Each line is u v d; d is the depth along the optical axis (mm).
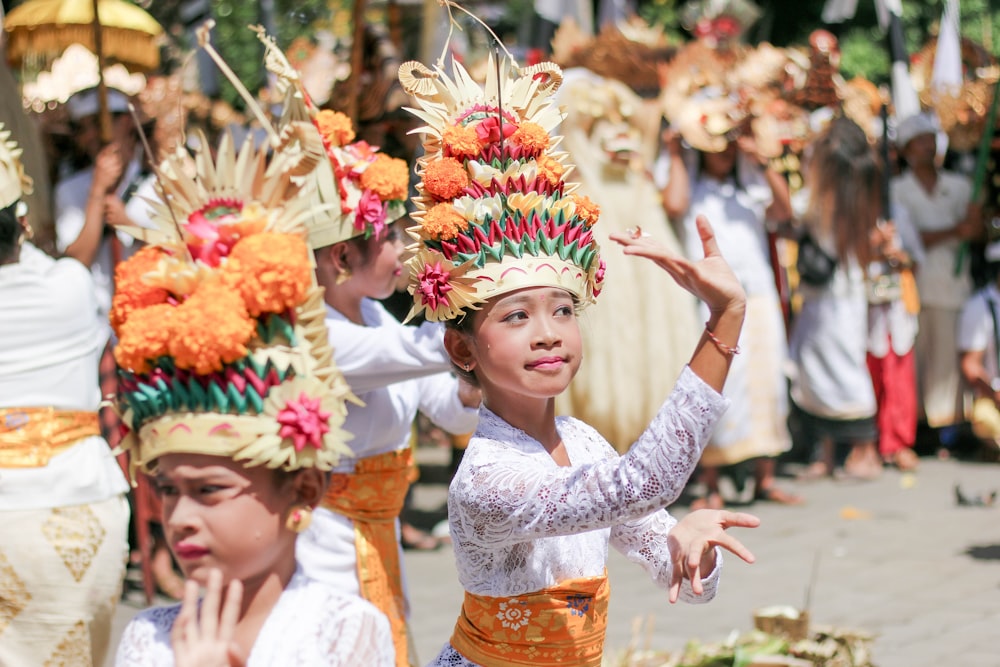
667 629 11227
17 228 7652
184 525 4355
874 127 19562
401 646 7188
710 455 16031
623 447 15789
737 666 8844
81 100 13297
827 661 8945
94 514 7695
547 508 5102
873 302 19000
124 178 13156
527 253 5500
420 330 6922
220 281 4367
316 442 4391
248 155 4754
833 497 17141
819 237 17859
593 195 15703
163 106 13328
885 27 22203
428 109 5996
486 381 5703
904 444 19438
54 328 7672
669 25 27141
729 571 13250
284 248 4398
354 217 6988
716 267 5062
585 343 15641
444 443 21203
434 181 5625
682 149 16016
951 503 16734
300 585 4602
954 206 20328
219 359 4285
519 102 6113
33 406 7562
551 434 5805
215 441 4305
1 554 7410
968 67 24219
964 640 10750
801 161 18031
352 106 10656
